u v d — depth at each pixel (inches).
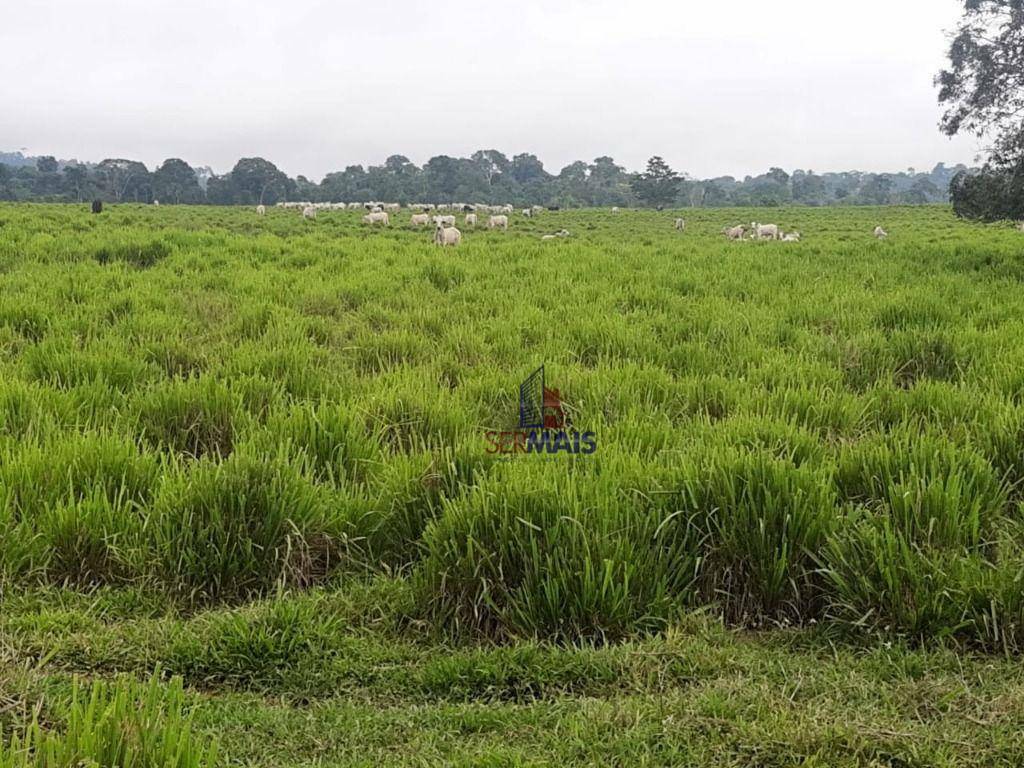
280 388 225.1
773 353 280.2
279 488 148.6
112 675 114.0
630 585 131.1
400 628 131.2
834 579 130.6
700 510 145.2
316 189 5098.4
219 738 99.7
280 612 124.6
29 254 529.0
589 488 144.8
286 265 553.9
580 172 5738.2
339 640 124.3
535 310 361.4
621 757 97.7
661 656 119.0
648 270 534.6
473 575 130.4
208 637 121.4
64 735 88.2
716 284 479.8
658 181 3996.1
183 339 296.5
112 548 137.9
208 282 446.0
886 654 120.2
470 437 170.2
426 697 114.1
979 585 124.5
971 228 1304.1
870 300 395.2
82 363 234.8
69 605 130.6
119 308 348.2
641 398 227.6
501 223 1487.5
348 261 562.9
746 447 166.7
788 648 126.0
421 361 276.1
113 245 564.4
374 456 180.1
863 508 149.2
